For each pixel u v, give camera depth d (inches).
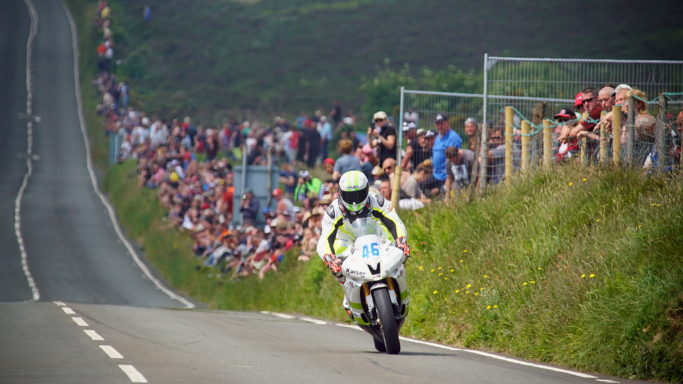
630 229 1533.0
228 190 4404.5
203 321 2005.4
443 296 1899.6
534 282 1628.9
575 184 1875.0
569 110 2089.1
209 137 6190.9
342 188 1353.3
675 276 1326.3
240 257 3914.9
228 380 1068.5
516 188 2085.4
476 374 1170.0
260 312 2760.8
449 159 2402.8
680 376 1198.3
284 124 6210.6
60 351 1352.1
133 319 1967.3
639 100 1815.9
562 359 1393.9
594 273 1494.8
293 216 3494.1
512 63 2405.3
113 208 6638.8
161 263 4963.1
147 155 6619.1
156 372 1130.0
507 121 2239.2
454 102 2726.4
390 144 2578.7
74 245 5433.1
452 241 2106.3
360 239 1379.2
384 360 1295.5
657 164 1764.3
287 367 1190.3
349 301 1400.1
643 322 1298.0
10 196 6786.4
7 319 1900.8
